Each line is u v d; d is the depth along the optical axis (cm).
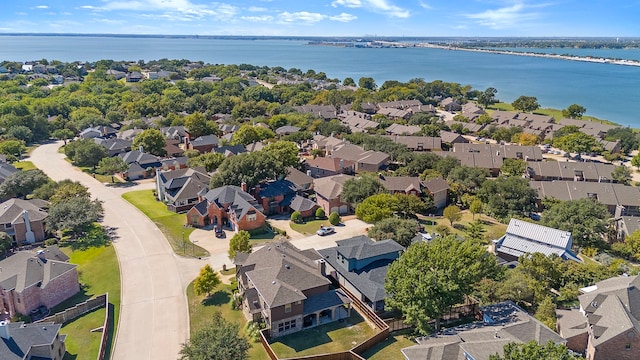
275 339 4978
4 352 4109
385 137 14125
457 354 4072
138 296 5847
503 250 7131
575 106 19962
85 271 6550
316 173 11719
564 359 3253
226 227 8288
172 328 5178
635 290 5075
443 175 10738
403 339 4938
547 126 17750
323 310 5259
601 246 7644
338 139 14188
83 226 7619
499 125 18575
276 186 9431
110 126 17075
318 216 8900
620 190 9750
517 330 4416
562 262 6097
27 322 5341
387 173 11312
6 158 12312
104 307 5638
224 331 4238
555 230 7150
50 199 8512
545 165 11856
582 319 4803
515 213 9038
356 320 5366
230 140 14475
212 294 5888
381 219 7994
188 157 12688
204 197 8744
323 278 5516
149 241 7519
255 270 5609
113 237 7662
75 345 4912
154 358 4666
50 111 18238
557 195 9812
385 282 5262
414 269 4859
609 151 14512
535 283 5538
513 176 10075
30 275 5588
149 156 12194
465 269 4828
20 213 7525
